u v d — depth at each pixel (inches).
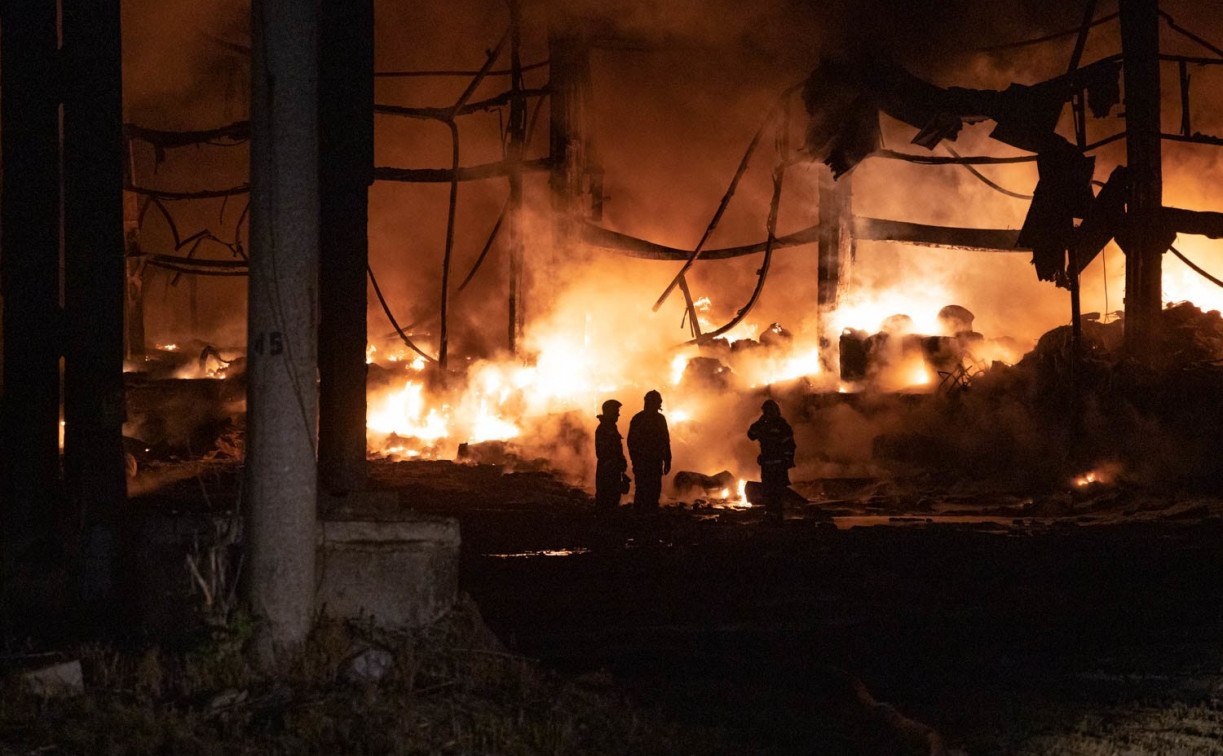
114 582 607.2
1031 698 569.6
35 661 455.5
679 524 1194.6
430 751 412.8
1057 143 1608.0
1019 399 1664.6
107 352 665.0
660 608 765.3
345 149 692.7
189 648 472.4
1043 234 1619.1
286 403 471.8
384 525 526.3
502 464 1658.5
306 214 475.8
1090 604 780.6
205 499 592.7
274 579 470.3
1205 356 1656.0
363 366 693.3
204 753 386.6
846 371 1834.4
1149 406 1550.2
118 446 665.0
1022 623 731.4
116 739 392.2
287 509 472.4
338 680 461.4
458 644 526.9
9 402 677.9
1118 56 1659.7
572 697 508.4
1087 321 1804.9
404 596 525.3
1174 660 637.3
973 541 1040.8
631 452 1298.0
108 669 452.8
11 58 689.0
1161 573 888.9
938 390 1728.6
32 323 684.1
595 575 877.2
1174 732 512.4
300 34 476.1
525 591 815.7
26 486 675.4
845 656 652.7
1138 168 1640.0
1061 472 1540.4
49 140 695.1
